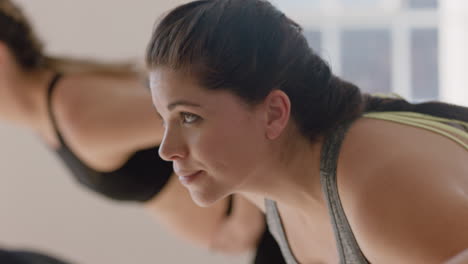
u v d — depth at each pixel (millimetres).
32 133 2779
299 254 1191
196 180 886
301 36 928
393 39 3021
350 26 3016
